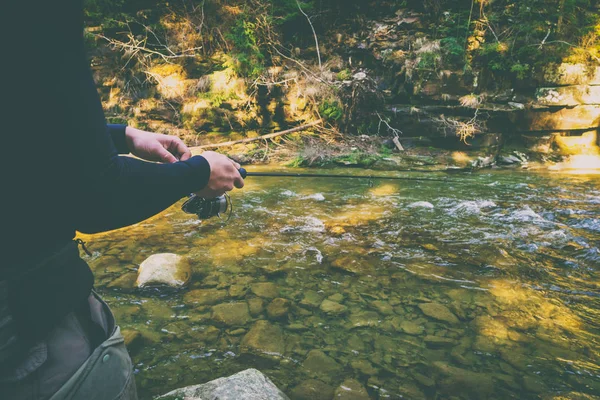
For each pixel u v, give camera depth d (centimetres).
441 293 279
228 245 357
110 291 274
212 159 81
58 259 66
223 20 826
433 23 792
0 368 60
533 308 261
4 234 59
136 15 816
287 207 470
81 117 60
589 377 196
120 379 77
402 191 545
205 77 779
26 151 57
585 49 741
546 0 760
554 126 733
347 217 435
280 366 203
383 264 323
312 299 269
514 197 514
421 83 746
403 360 208
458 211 458
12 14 53
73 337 70
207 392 170
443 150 737
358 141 764
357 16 824
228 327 235
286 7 828
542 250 353
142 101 786
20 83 55
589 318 249
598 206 476
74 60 59
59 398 66
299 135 787
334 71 824
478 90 742
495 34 759
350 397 182
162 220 423
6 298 60
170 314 248
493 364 206
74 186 61
